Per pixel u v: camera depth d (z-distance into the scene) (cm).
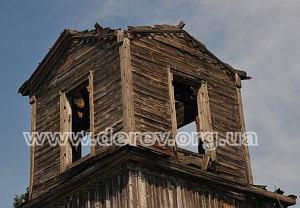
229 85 2420
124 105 2056
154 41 2234
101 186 2058
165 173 2072
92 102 2172
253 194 2286
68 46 2359
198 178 2139
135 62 2144
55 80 2384
